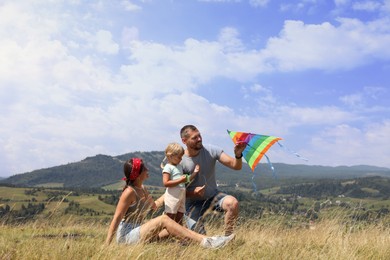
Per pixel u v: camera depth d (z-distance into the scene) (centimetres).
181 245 587
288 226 793
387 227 795
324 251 661
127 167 611
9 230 745
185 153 692
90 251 522
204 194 693
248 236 733
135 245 537
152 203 641
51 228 740
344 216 830
